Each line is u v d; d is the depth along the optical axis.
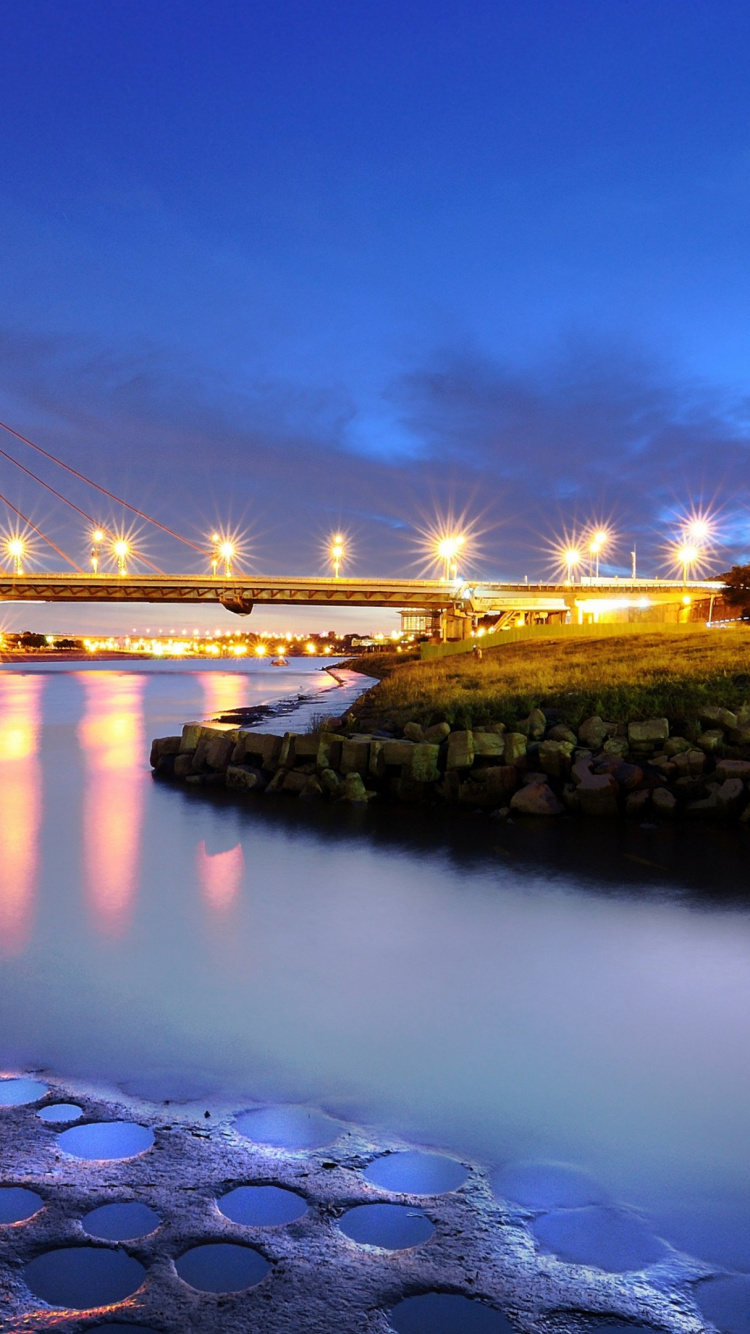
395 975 6.68
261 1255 3.25
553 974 6.64
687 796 13.33
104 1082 4.84
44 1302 2.94
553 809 13.40
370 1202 3.64
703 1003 6.03
